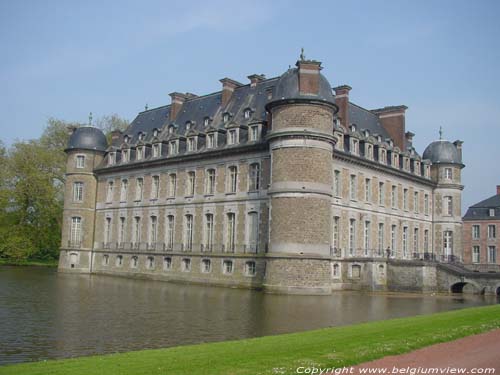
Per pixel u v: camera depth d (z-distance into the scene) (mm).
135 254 53625
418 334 15797
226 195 45719
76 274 55500
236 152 45031
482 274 42938
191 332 19938
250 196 43594
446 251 59062
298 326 21766
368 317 25234
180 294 35531
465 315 21422
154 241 52375
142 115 62469
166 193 51594
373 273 42719
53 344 17266
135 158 55719
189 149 49594
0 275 48656
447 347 14242
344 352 12781
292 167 38531
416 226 56312
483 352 13672
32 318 22484
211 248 46438
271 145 40125
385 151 51531
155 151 53406
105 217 58125
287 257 37750
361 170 47812
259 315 25125
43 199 66688
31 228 67625
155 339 18422
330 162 39750
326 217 38938
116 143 61500
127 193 56125
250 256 42719
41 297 30781
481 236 79438
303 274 37500
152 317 23781
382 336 15312
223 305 29188
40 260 72812
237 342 14453
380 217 50062
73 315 23750
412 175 55156
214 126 49031
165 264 50469
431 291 43844
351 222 46406
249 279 42469
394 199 53000
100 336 18828
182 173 50344
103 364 11344
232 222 45312
